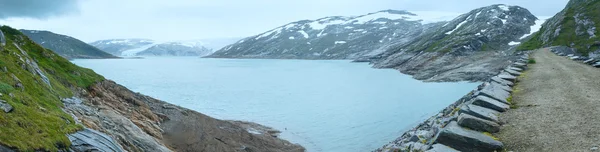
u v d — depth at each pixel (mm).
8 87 15742
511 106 16109
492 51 119250
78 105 22516
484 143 10555
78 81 29844
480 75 71875
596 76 23797
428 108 45250
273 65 180125
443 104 47656
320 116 42219
